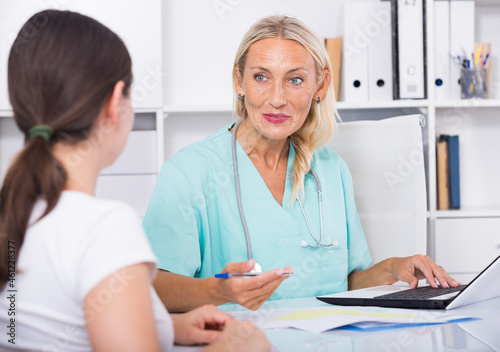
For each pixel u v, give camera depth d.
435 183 2.39
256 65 1.34
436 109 2.64
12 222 0.65
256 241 1.34
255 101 1.35
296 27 1.37
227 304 1.19
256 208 1.36
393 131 1.75
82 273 0.62
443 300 0.99
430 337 0.78
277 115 1.35
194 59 2.60
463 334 0.80
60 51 0.68
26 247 0.65
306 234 1.39
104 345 0.60
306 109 1.38
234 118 1.59
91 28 0.71
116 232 0.64
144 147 2.30
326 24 2.61
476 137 2.67
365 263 1.54
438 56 2.39
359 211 1.79
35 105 0.68
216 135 1.46
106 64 0.71
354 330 0.84
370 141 1.78
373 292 1.18
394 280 1.35
